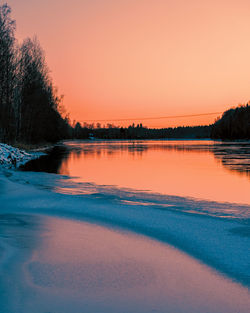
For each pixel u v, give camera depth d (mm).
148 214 8641
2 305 3703
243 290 4242
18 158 31312
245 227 7344
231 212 9367
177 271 4859
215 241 6293
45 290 4129
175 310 3721
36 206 9656
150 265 5086
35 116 52219
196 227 7340
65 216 8461
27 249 5719
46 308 3678
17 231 6934
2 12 39656
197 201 11438
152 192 13555
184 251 5754
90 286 4285
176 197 12312
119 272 4781
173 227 7336
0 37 39438
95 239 6453
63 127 78500
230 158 35625
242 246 5973
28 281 4375
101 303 3842
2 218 8203
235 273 4773
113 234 6828
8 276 4508
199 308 3770
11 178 16516
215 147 69750
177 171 22859
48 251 5645
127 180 17781
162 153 47375
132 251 5738
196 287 4324
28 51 49844
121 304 3832
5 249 5672
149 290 4215
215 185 16000
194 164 28453
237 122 156375
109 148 67312
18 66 46594
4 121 40406
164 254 5605
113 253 5621
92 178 18406
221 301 3949
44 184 15109
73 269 4848
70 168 24453
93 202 10383
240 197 12547
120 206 9672
